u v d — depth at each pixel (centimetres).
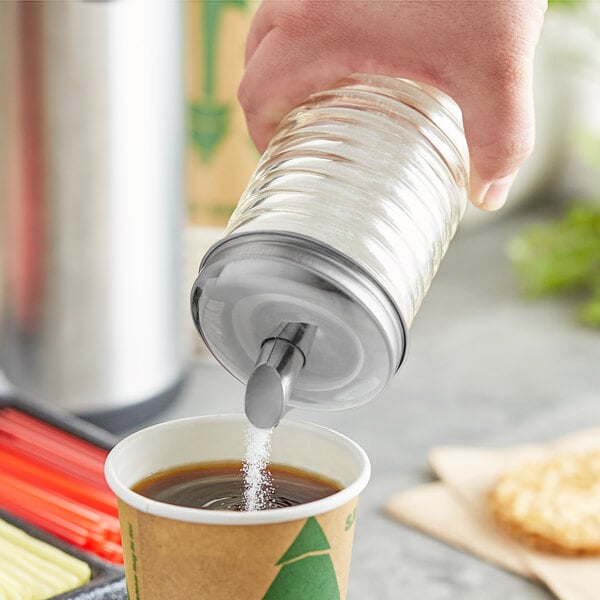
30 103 104
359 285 72
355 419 119
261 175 77
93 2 101
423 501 102
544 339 148
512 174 81
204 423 79
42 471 95
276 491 77
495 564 97
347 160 75
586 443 112
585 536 96
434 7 78
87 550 88
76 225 106
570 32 191
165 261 110
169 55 107
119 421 110
